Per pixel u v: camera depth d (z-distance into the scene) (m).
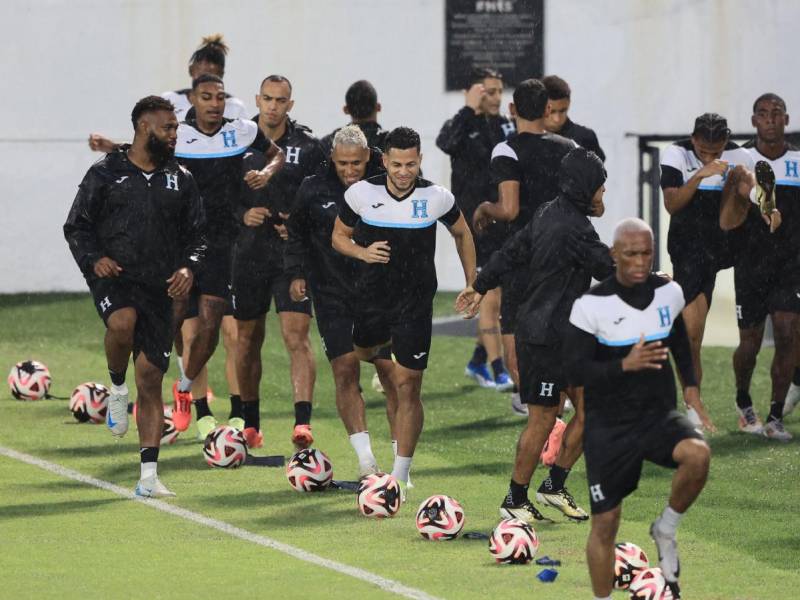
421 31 76.06
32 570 26.97
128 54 76.31
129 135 76.75
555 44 75.88
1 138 76.31
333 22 76.19
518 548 27.56
